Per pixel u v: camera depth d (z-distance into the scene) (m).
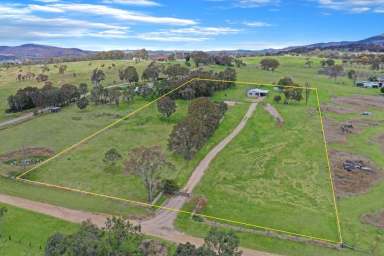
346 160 100.19
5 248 57.62
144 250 52.62
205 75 179.75
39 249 57.28
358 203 77.19
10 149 107.44
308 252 59.44
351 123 134.62
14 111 159.88
